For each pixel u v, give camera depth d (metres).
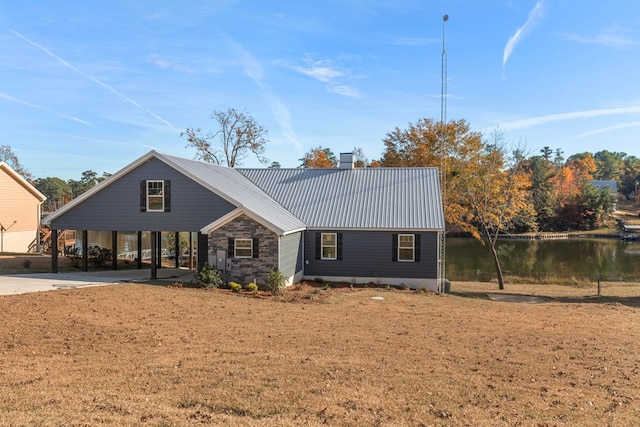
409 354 10.09
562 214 74.81
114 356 9.28
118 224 20.94
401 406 7.22
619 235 68.31
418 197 23.88
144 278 20.34
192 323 12.38
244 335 11.31
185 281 19.86
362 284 21.98
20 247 33.03
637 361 10.19
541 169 76.56
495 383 8.41
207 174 21.98
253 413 6.79
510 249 51.03
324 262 22.52
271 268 19.11
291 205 24.30
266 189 26.08
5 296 14.22
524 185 33.75
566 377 8.91
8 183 32.06
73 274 21.23
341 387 7.90
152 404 6.91
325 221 22.62
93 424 6.10
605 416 7.04
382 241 22.12
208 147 44.34
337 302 17.12
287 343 10.67
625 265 38.50
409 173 26.27
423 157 39.22
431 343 11.18
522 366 9.52
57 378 7.88
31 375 7.98
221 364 8.91
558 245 56.56
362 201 23.95
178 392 7.46
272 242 19.09
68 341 10.18
